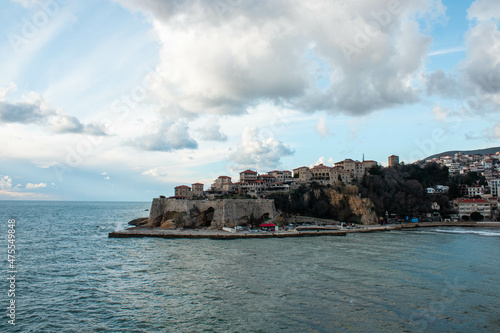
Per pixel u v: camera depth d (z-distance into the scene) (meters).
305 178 191.88
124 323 39.34
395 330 37.19
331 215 158.50
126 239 109.75
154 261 71.88
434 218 174.62
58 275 60.34
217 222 133.38
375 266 65.75
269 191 172.75
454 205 187.62
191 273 61.06
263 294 48.94
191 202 141.75
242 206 137.62
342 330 37.12
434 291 50.12
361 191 171.00
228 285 53.44
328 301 45.94
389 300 46.31
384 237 114.06
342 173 192.50
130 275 60.09
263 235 114.50
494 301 46.00
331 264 67.56
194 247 91.31
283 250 85.38
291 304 44.91
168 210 141.88
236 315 41.34
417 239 107.94
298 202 157.88
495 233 126.31
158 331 37.19
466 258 73.81
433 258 73.75
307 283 54.22
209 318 40.50
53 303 45.94
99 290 51.44
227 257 75.69
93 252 83.81
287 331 36.88
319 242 101.19
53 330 37.59
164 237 113.88
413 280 55.78
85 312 42.66
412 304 44.84
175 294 49.28
